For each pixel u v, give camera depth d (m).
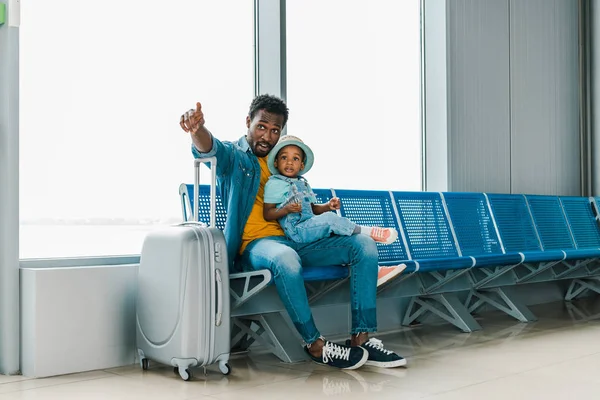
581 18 6.44
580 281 5.94
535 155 5.89
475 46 5.31
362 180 4.71
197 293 2.79
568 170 6.26
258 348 3.64
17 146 2.99
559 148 6.16
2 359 2.98
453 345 3.68
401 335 4.07
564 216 5.36
